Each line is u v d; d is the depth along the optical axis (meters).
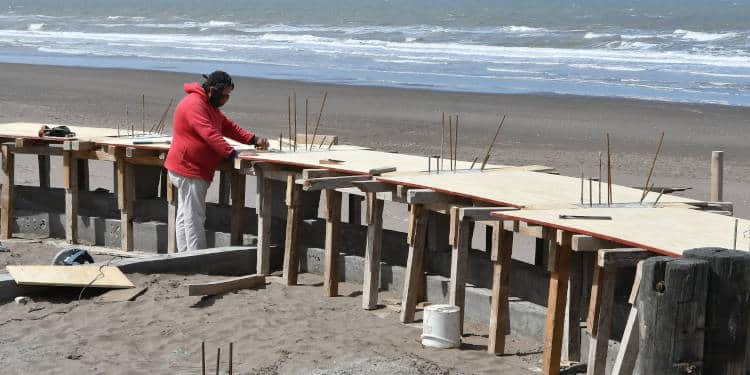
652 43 42.38
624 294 7.42
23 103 23.67
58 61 36.50
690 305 4.86
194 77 30.44
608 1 74.81
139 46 43.88
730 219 6.83
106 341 7.40
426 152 17.50
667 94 27.05
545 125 21.33
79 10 69.12
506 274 7.20
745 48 40.72
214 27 54.38
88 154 10.52
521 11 62.34
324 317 8.14
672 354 4.89
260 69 33.62
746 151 18.53
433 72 32.75
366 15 60.59
